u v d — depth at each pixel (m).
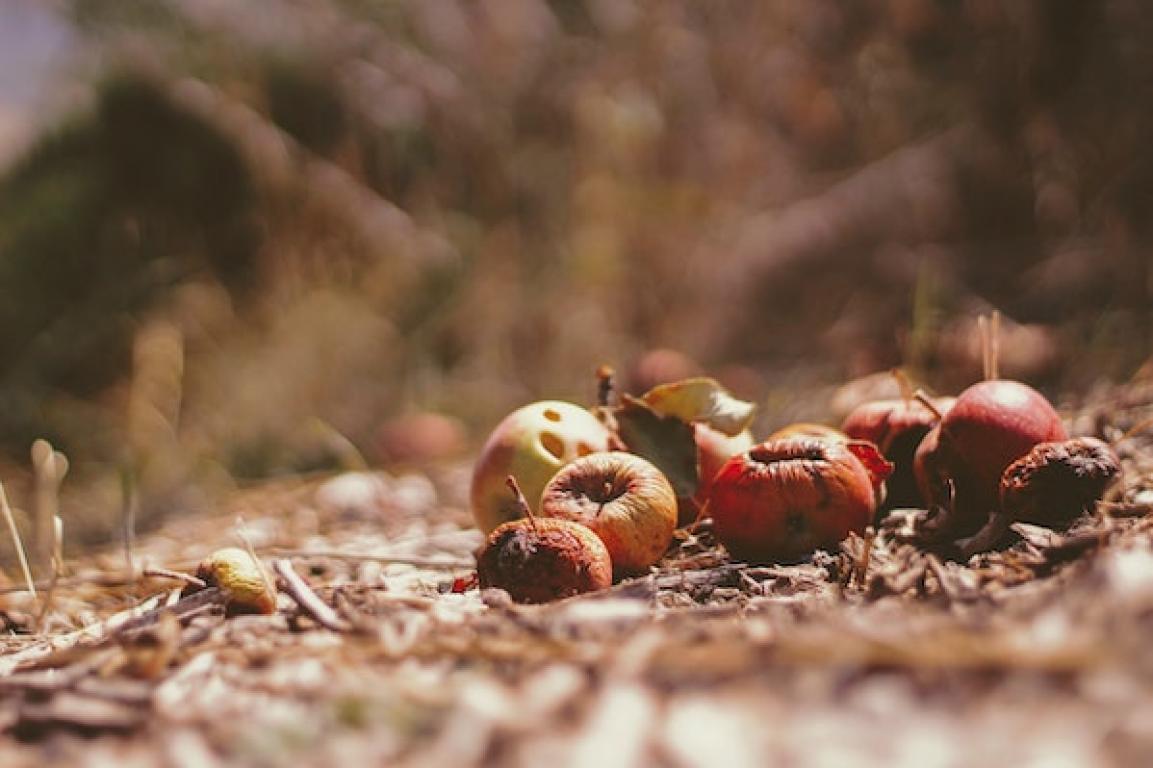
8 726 0.56
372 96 1.76
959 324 1.45
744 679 0.53
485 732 0.51
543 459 0.84
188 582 0.73
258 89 1.80
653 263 1.70
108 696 0.57
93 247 1.91
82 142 1.94
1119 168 1.59
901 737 0.48
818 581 0.75
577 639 0.59
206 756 0.52
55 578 0.86
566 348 1.65
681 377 1.47
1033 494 0.75
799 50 1.74
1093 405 1.14
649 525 0.78
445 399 1.63
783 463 0.79
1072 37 1.61
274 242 1.77
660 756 0.48
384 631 0.62
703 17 1.74
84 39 1.85
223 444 1.58
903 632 0.54
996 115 1.67
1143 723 0.47
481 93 1.75
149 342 1.70
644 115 1.68
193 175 1.88
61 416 1.75
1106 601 0.55
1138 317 1.43
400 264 1.73
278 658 0.60
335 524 1.22
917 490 0.87
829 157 1.76
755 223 1.71
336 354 1.67
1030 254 1.63
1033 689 0.50
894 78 1.71
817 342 1.66
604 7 1.74
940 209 1.69
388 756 0.50
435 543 1.01
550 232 1.73
